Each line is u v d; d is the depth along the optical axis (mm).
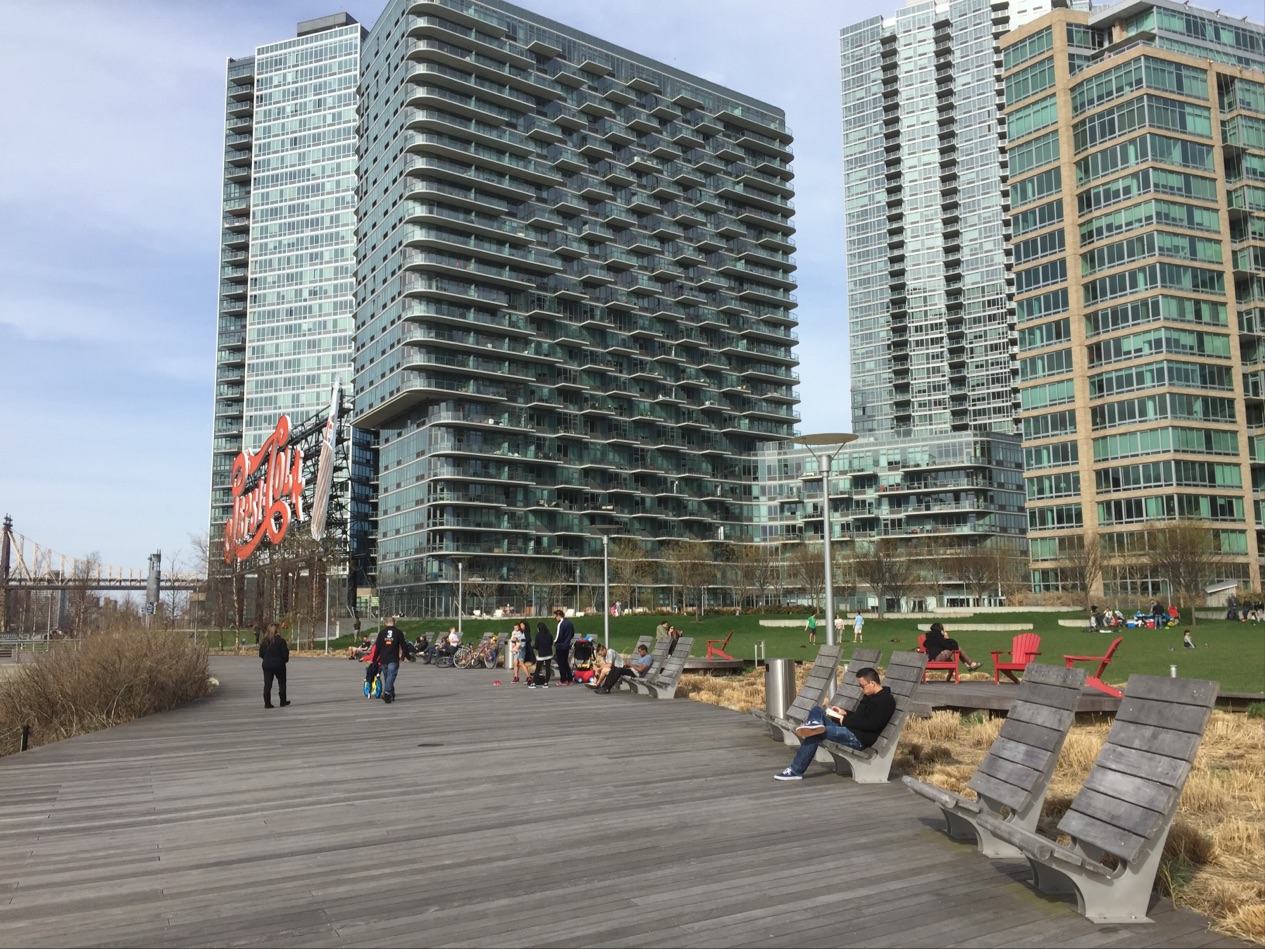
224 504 156000
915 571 94000
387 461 110188
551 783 10023
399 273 101625
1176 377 75438
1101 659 18156
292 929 5422
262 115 161125
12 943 5250
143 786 10312
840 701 11305
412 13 104125
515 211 107000
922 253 153250
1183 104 78625
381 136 110000
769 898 5867
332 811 8750
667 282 120188
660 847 7152
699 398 122500
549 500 104188
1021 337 85250
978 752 12070
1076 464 80312
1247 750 12430
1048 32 83938
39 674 19703
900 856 6820
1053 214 83062
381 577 107562
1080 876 5453
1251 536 75750
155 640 22266
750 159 136000
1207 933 5281
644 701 19812
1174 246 76875
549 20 114188
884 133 158875
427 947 5098
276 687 27078
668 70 127125
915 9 160000
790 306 134875
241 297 162000
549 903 5820
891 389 154500
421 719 17141
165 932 5410
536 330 106938
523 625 29141
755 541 122375
